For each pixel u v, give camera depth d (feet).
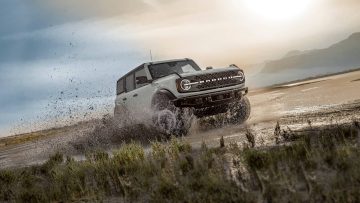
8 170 22.41
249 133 20.71
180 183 13.74
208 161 16.31
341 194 9.88
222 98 30.53
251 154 14.44
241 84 31.78
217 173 13.83
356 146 14.98
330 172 12.35
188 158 16.61
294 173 12.44
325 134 18.15
